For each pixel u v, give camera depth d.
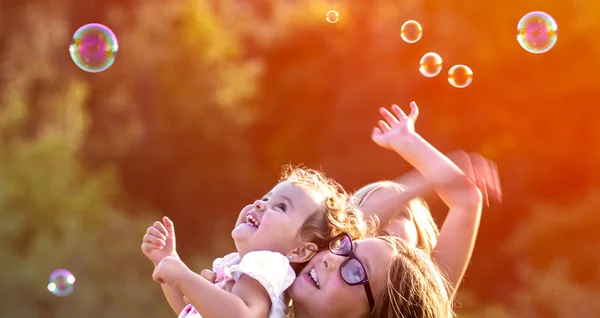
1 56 24.53
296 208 3.48
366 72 29.91
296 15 32.31
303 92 31.12
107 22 27.38
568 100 25.91
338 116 29.98
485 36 27.02
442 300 3.41
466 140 26.62
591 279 21.81
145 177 28.16
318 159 30.28
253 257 3.32
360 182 28.50
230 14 32.69
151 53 28.45
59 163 21.08
